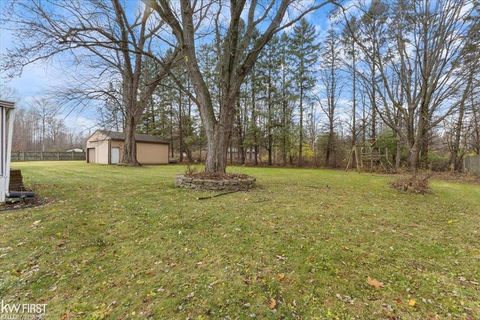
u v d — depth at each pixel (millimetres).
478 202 6492
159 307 2127
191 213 4637
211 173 7746
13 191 5594
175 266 2779
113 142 21109
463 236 3799
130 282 2490
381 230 3982
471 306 2131
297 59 20531
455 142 16797
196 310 2088
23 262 2855
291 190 7566
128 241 3432
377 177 12617
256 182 9164
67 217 4363
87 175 10688
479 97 14227
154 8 7168
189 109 25969
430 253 3160
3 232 3676
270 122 21453
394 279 2539
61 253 3078
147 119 27125
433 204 6148
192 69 7754
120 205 5188
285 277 2553
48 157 29516
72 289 2395
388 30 11109
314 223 4219
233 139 24297
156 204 5285
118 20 11570
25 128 31359
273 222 4199
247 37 8008
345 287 2395
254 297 2246
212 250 3148
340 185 9219
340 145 21688
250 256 2990
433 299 2227
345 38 15023
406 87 11172
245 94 22594
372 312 2062
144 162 23000
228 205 5273
